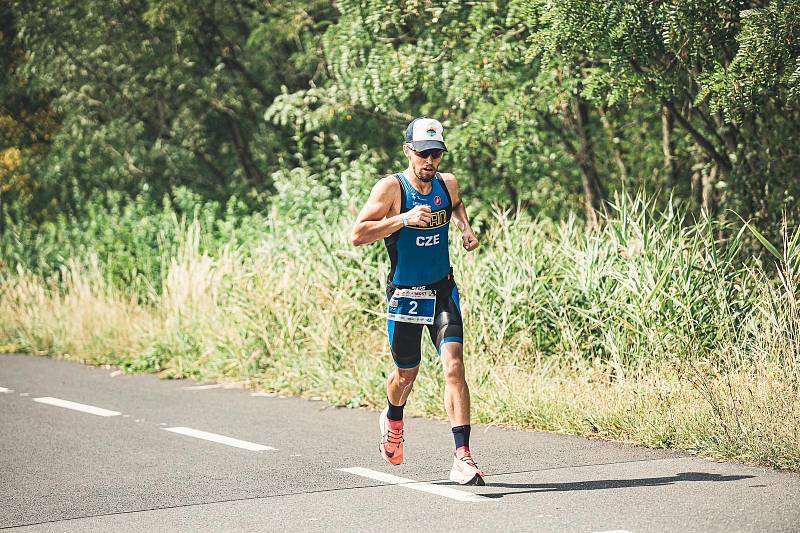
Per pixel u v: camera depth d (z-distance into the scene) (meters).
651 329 13.96
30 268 28.27
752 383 12.09
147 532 9.18
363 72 21.98
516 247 16.09
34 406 16.14
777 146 17.70
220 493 10.52
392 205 10.45
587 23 15.91
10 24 33.28
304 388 16.89
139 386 18.03
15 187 33.16
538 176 22.44
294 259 18.94
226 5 29.09
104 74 30.55
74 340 22.28
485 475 11.00
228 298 19.58
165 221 26.78
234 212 28.05
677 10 15.14
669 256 14.48
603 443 12.38
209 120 31.06
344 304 17.23
